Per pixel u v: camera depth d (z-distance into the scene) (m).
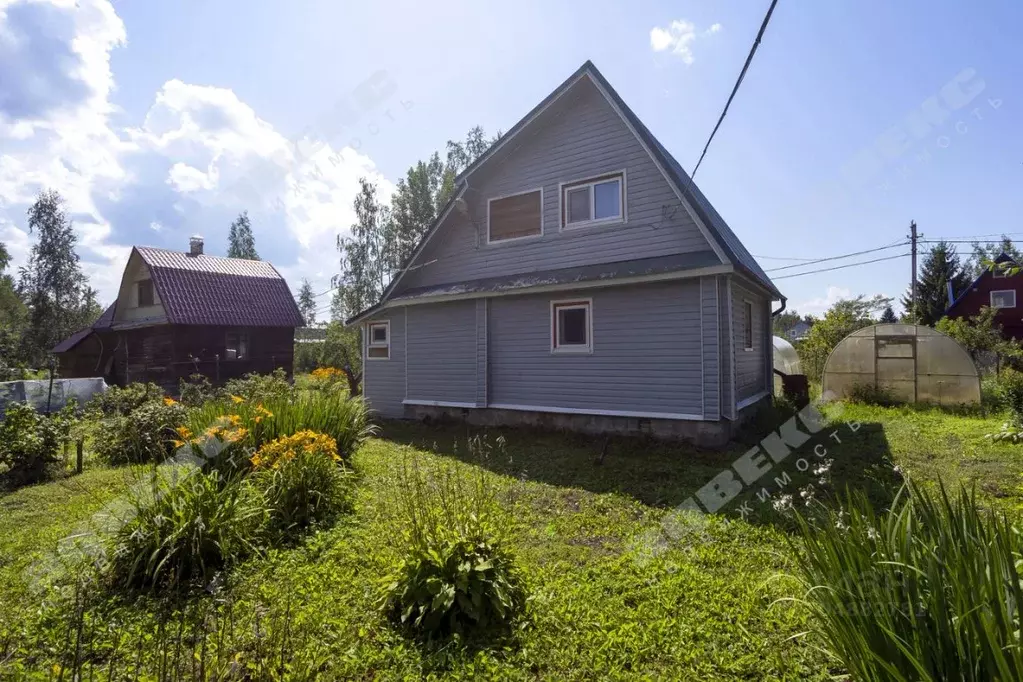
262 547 4.51
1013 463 6.91
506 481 6.80
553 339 10.19
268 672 2.72
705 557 4.36
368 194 31.80
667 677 2.83
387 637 3.22
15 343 30.23
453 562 3.46
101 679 2.80
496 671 2.91
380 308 12.83
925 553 2.13
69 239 36.22
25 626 3.37
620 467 7.48
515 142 11.01
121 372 23.56
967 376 12.95
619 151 9.88
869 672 2.03
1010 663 1.75
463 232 12.14
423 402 12.16
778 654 2.92
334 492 5.57
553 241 10.69
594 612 3.49
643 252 9.55
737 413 9.48
